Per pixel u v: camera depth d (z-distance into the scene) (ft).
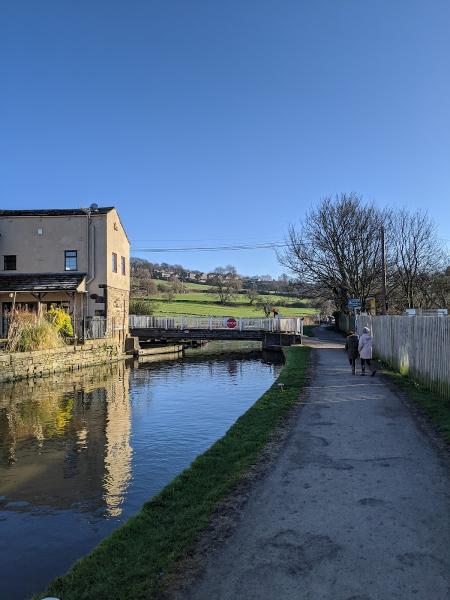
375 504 18.02
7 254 120.47
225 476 22.02
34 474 31.73
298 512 17.52
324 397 41.63
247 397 60.85
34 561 20.21
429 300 159.53
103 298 117.60
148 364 104.22
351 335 58.54
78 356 93.15
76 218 119.44
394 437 27.66
